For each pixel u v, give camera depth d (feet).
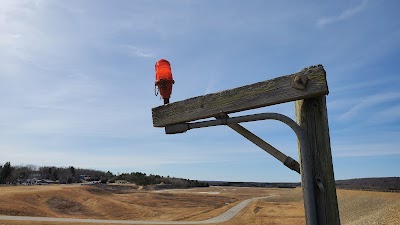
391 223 78.69
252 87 8.69
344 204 167.94
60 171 370.12
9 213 94.07
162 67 10.87
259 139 8.96
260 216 134.62
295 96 7.89
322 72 7.54
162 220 118.01
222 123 9.12
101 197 159.43
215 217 131.23
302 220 120.47
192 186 431.84
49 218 93.40
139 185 335.67
